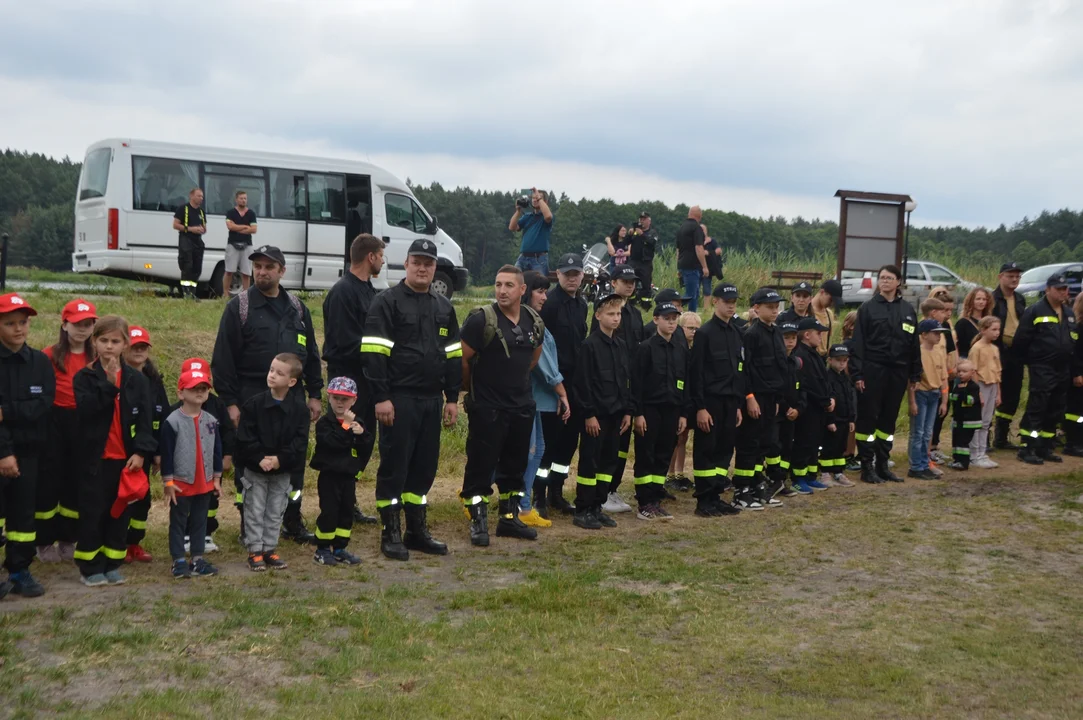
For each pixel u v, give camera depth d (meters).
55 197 78.81
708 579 6.92
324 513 6.91
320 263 19.88
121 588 6.05
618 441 8.65
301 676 4.90
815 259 29.23
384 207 20.66
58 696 4.42
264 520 6.72
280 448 6.59
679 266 18.42
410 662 5.14
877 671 5.21
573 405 8.77
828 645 5.61
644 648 5.52
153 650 5.02
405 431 7.22
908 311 10.55
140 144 18.03
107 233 17.78
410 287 7.28
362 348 7.14
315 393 7.49
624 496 9.94
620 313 8.70
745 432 9.38
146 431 6.19
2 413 5.59
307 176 19.69
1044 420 12.14
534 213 15.63
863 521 8.74
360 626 5.66
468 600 6.20
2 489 5.71
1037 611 6.31
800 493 10.07
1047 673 5.24
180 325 13.20
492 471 7.88
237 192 18.56
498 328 7.71
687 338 9.59
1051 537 8.21
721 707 4.71
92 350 6.46
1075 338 12.01
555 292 8.87
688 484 10.34
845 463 11.00
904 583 6.89
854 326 10.79
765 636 5.74
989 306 12.07
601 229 79.94
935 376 10.87
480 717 4.50
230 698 4.57
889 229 21.17
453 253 21.69
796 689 4.98
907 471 11.34
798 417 10.05
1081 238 111.00
